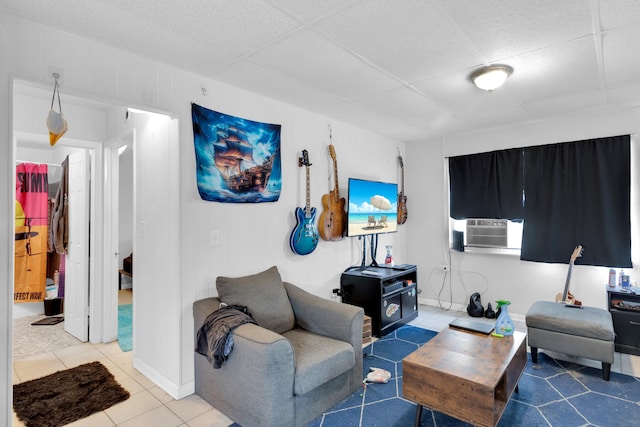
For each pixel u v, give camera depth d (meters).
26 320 4.23
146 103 2.28
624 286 3.30
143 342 2.81
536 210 3.89
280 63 2.39
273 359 1.89
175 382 2.46
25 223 4.35
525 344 2.43
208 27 1.93
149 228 2.76
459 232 4.49
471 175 4.39
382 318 3.53
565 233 3.71
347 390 2.42
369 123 3.96
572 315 2.85
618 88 2.88
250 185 2.88
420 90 2.93
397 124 4.00
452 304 4.57
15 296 4.30
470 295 4.43
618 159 3.45
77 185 3.71
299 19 1.86
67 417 2.21
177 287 2.44
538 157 3.90
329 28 1.95
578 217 3.64
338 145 3.84
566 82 2.76
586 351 2.68
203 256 2.57
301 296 2.74
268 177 3.02
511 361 2.05
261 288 2.61
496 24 1.92
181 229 2.44
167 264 2.54
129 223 6.17
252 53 2.24
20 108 3.10
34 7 1.71
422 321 4.06
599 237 3.52
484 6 1.74
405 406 2.32
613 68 2.49
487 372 1.88
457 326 2.59
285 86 2.81
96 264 3.48
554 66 2.46
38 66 1.86
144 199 2.83
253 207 2.93
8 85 1.76
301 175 3.37
